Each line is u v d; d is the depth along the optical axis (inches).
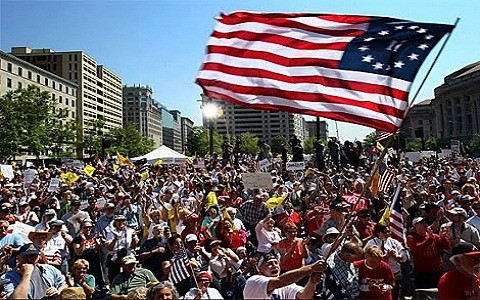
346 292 242.2
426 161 1144.2
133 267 305.0
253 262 346.6
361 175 718.5
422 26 193.6
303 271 180.1
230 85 195.8
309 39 202.4
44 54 5610.2
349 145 1037.2
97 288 321.7
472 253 217.3
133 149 4461.1
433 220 400.8
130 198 516.7
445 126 5516.7
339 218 366.0
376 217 478.6
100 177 922.7
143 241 446.9
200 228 433.1
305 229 475.5
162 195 542.9
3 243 326.0
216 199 518.0
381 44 194.2
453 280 220.2
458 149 1357.0
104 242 374.6
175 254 330.3
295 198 639.1
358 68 192.2
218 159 1278.3
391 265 336.5
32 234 293.9
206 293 249.4
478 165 903.1
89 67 5925.2
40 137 2603.3
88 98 5851.4
